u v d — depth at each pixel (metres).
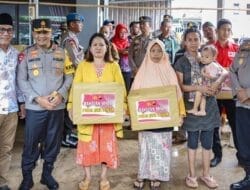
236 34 7.32
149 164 3.81
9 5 8.26
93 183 4.02
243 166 4.14
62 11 8.80
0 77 3.42
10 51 3.49
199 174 4.30
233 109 4.34
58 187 3.84
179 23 6.82
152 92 3.58
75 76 3.63
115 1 9.12
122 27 6.54
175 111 3.58
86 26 8.88
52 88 3.53
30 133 3.56
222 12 6.43
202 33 4.69
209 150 3.93
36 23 3.48
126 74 6.26
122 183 4.05
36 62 3.49
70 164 4.60
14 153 4.98
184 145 5.43
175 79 3.68
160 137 3.72
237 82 3.73
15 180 4.05
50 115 3.57
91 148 3.65
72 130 5.36
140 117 3.57
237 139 3.86
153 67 3.68
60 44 4.86
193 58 3.83
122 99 3.48
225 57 4.56
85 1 8.77
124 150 5.20
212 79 3.77
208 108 3.83
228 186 3.99
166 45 5.67
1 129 3.56
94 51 3.59
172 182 4.08
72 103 3.49
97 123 3.49
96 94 3.45
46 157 3.71
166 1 8.39
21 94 3.58
